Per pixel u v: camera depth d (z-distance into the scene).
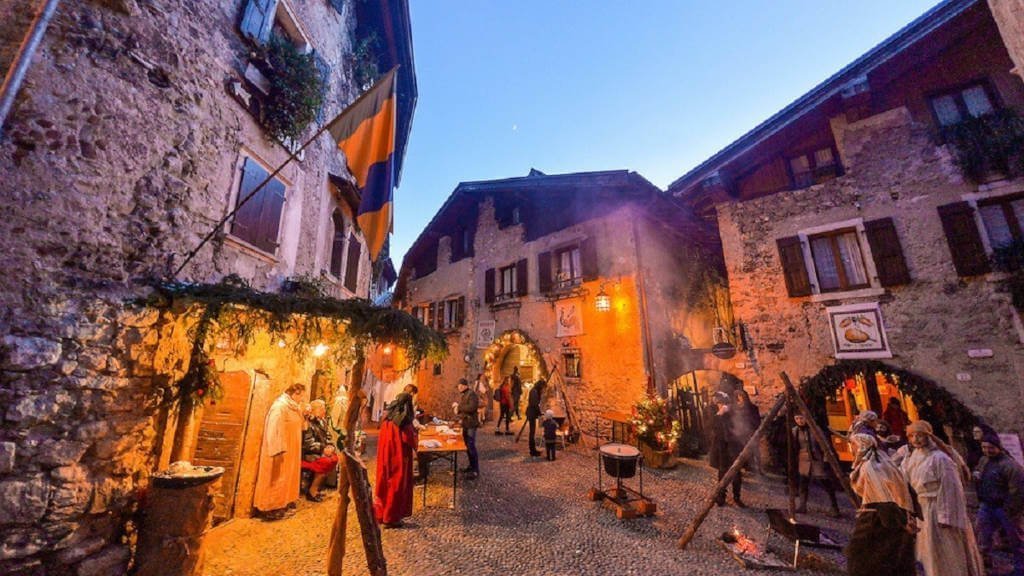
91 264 3.28
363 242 9.56
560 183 10.80
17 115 3.03
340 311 4.01
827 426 7.08
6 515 2.63
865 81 6.96
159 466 3.77
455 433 6.81
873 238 7.10
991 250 6.11
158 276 3.79
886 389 9.54
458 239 16.31
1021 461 5.45
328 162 7.29
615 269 10.34
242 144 5.03
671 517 5.29
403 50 9.47
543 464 7.97
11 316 2.82
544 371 11.41
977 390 5.94
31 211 3.00
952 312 6.29
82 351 3.12
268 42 5.49
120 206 3.53
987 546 4.28
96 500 3.10
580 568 3.87
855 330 7.06
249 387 5.05
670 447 7.92
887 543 3.30
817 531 4.30
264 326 4.07
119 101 3.61
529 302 12.47
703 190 9.01
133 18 3.80
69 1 3.41
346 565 3.80
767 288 8.10
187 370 4.05
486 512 5.28
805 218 7.91
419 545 4.25
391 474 4.84
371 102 4.54
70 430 3.01
